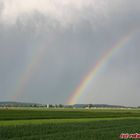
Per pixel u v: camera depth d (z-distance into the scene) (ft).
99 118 312.09
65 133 140.67
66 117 318.45
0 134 130.82
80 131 151.74
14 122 218.59
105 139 123.85
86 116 353.51
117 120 264.93
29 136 128.16
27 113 377.91
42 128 159.12
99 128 173.99
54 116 328.90
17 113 369.71
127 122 234.99
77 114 401.49
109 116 370.12
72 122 223.51
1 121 231.30
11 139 117.08
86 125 191.52
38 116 315.99
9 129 149.28
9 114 335.26
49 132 144.87
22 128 156.15
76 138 122.31
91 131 153.28
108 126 190.19
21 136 128.47
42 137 124.16
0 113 354.54
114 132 151.23
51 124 190.49
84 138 123.34
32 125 176.35
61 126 176.14
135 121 250.78
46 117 304.09
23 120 249.55
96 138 125.08
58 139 118.42
